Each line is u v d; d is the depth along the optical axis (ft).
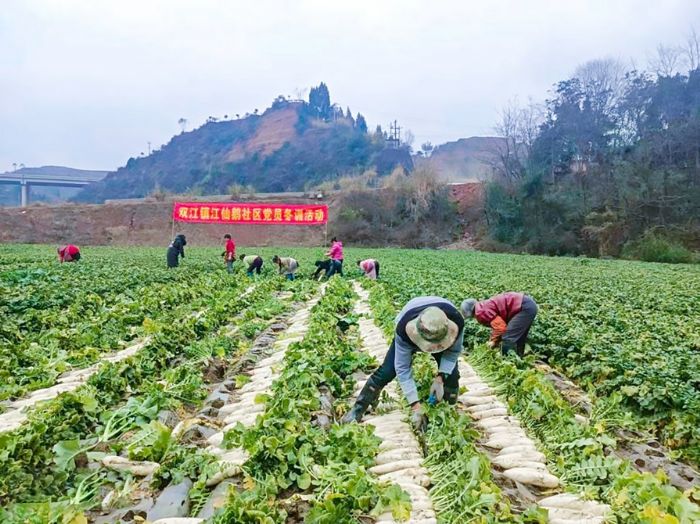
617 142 207.00
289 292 69.26
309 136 449.06
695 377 27.27
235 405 24.49
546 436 20.71
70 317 43.14
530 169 207.21
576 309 49.29
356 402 22.24
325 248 187.73
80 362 32.09
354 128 477.77
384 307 45.60
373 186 261.03
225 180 404.36
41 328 40.73
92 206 224.74
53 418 20.39
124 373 27.35
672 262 149.89
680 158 185.57
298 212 145.59
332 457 17.53
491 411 23.39
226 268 95.14
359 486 15.47
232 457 18.28
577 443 19.04
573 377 31.22
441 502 15.64
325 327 37.01
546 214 187.73
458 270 98.43
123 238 213.05
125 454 19.01
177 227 215.31
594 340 33.40
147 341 34.30
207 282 70.18
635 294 64.44
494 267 111.34
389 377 21.93
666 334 38.70
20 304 47.37
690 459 21.27
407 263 119.85
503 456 19.02
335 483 15.69
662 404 24.66
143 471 17.49
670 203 166.09
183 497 16.20
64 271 75.31
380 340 37.42
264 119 509.76
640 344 33.47
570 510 15.55
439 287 62.23
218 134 522.06
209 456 18.08
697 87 206.18
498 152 267.80
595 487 16.46
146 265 94.27
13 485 15.76
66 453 17.88
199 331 39.96
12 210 213.87
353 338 39.24
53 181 378.12
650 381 26.20
